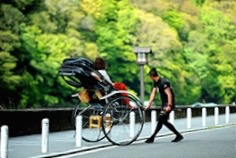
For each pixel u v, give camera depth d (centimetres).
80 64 2027
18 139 2370
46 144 1756
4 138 1488
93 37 9244
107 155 1681
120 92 2031
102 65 2075
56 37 7994
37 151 1797
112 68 9812
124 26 10119
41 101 7819
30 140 2314
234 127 3291
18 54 7381
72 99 8306
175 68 10606
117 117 2059
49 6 8256
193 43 12025
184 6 12412
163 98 2133
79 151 1806
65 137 2488
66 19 8600
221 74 12738
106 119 2016
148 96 10319
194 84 11556
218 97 12788
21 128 2616
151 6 11281
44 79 7850
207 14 13575
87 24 8981
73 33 8456
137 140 2259
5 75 6912
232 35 13650
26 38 7544
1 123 2428
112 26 9900
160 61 10400
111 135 2512
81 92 2086
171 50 10662
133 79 10269
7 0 7662
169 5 11775
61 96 8219
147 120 3962
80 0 9256
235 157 1602
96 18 9519
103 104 2077
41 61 7731
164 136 2495
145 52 3828
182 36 11994
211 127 3206
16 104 7300
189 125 3123
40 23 7994
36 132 2758
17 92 7312
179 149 1852
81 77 2028
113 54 9712
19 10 7831
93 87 2045
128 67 9931
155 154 1692
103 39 9569
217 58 12619
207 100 12662
